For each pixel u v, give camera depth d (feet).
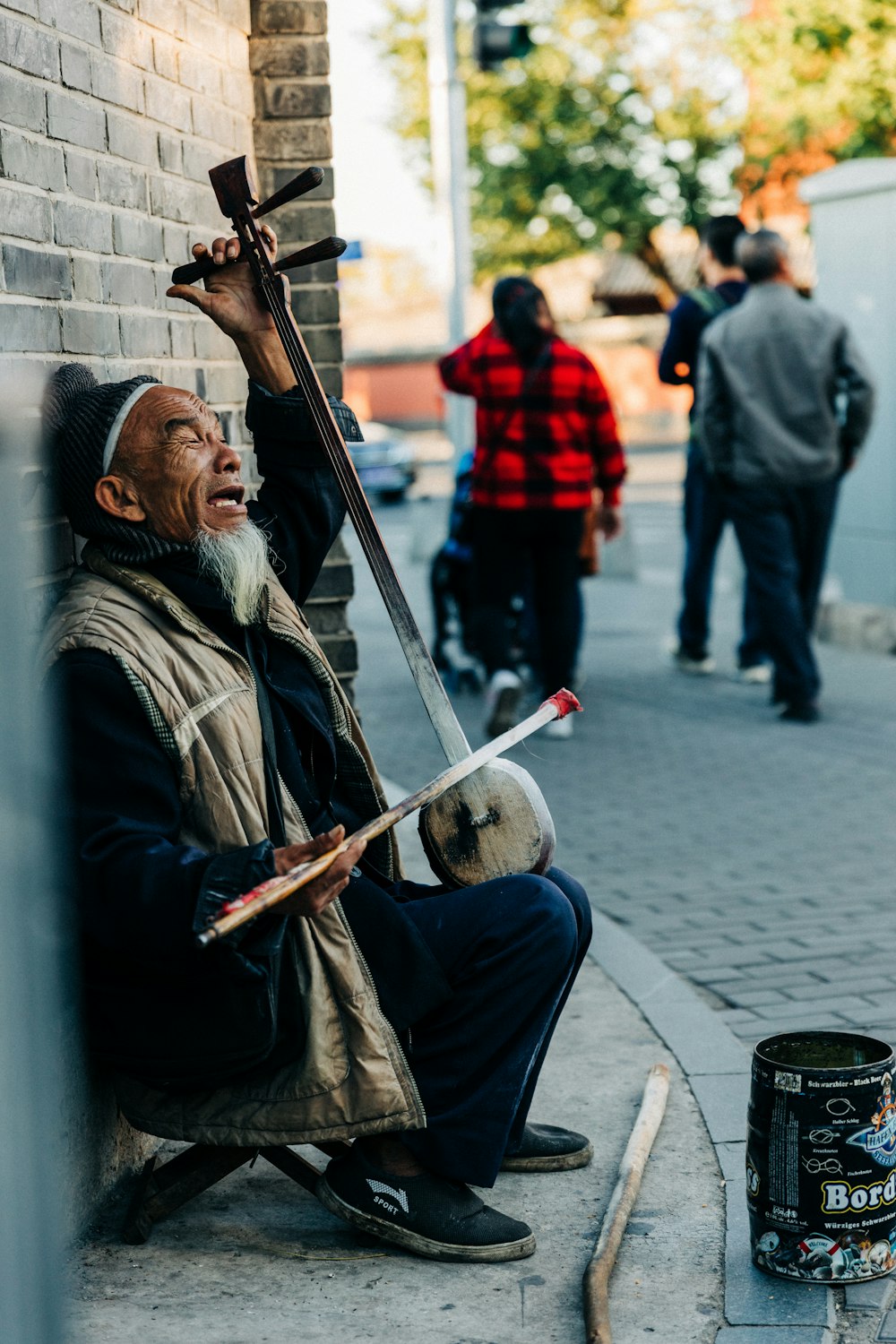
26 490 8.82
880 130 55.42
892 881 17.89
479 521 25.32
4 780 5.21
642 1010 13.65
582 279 172.35
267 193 14.62
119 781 8.52
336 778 10.12
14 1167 5.36
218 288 10.38
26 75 9.33
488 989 9.32
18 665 5.24
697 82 95.71
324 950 9.01
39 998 5.40
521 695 25.26
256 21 14.29
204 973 8.33
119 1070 9.18
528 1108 10.12
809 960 15.31
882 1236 9.11
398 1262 9.48
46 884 5.39
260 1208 10.26
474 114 97.04
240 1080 9.14
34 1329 5.49
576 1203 10.23
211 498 9.20
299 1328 8.71
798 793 22.11
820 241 34.58
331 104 14.56
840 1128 8.93
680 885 17.95
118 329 10.71
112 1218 9.97
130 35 11.03
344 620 15.31
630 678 31.96
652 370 159.74
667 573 53.21
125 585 9.07
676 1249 9.57
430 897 9.89
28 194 9.31
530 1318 8.80
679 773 23.49
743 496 26.76
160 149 11.61
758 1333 8.56
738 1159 10.74
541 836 9.97
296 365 10.12
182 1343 8.53
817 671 27.04
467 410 36.96
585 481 25.31
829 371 26.25
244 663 9.23
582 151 98.37
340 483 10.14
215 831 8.87
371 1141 9.53
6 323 8.96
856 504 34.58
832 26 54.24
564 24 95.50
